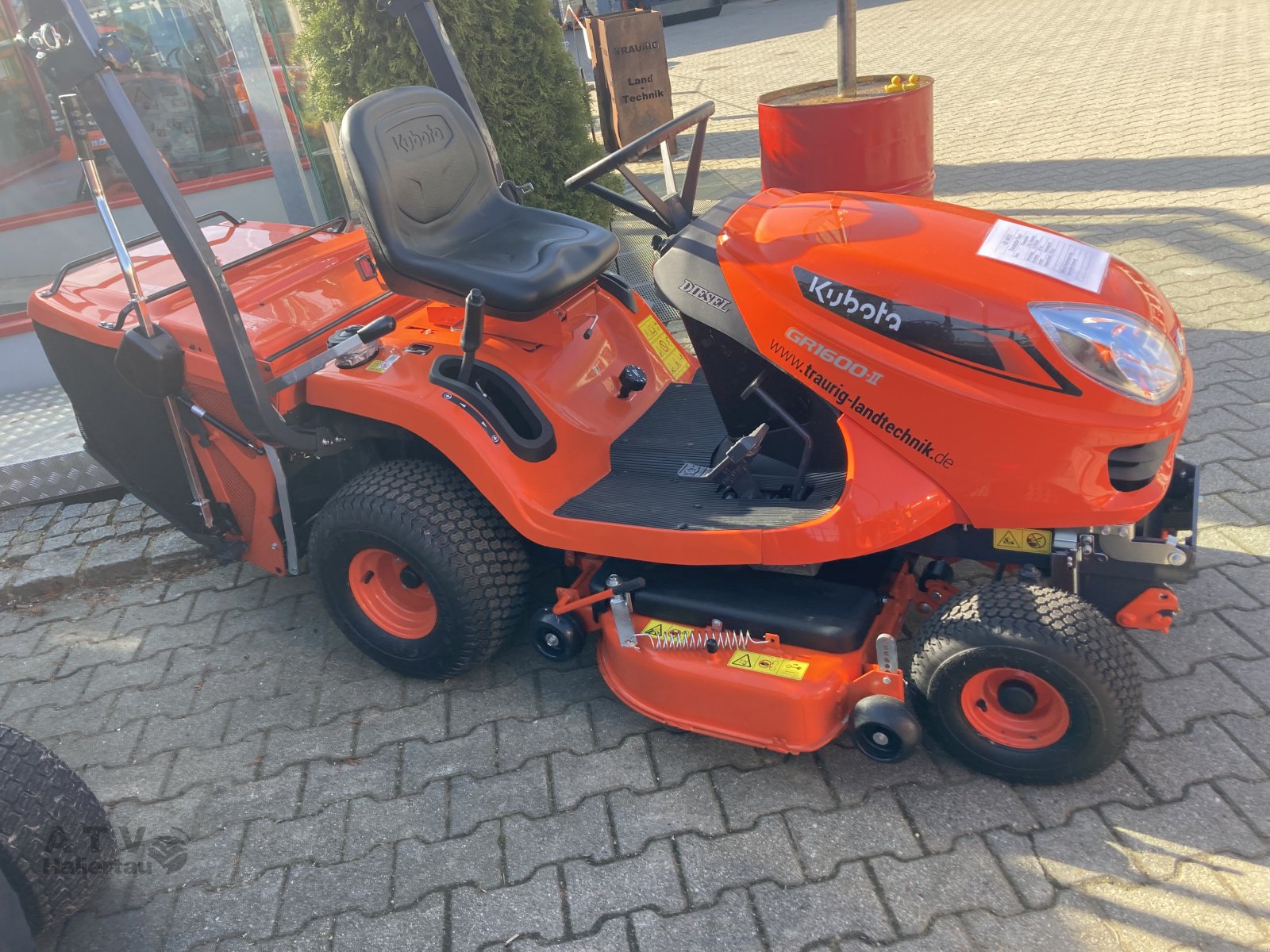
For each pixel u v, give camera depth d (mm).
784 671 2529
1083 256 2410
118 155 2516
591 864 2457
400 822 2662
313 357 3014
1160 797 2428
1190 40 10477
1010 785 2523
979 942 2145
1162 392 2221
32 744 2367
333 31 4660
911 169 4941
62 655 3611
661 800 2617
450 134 3115
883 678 2461
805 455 2654
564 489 2916
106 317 3193
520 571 2943
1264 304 4645
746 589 2701
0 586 3967
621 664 2803
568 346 3133
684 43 15422
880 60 11875
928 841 2400
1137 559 2400
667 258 2736
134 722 3209
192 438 3227
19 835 2236
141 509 4379
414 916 2383
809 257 2469
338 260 3449
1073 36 11555
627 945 2240
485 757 2852
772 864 2395
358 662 3357
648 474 2992
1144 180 6496
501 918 2348
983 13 13898
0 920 2094
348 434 3078
